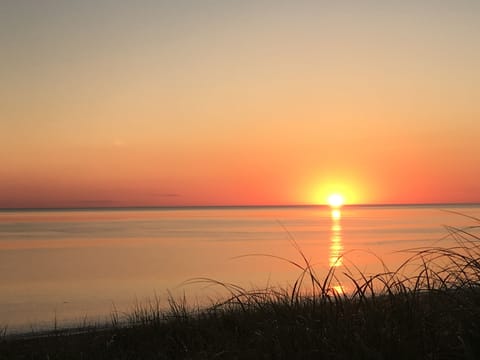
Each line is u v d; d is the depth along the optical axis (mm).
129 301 19844
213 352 5934
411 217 163125
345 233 72250
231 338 6414
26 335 12328
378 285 14750
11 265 35875
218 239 64438
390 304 5184
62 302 20453
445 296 5230
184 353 6613
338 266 28344
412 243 48969
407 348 4406
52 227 111688
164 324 8461
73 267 34094
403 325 4727
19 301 20938
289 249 45344
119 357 7328
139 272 30391
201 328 7305
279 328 5418
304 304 6129
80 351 8117
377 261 30938
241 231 86000
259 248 47688
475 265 5395
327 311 5590
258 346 5336
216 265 33281
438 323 4762
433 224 101938
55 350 8531
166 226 113500
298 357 4715
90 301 20406
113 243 59219
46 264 36312
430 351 4461
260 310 6715
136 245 55375
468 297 4984
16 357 8508
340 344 4637
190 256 41219
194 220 163500
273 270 28547
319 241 55781
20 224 134125
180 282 25125
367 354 4359
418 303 5121
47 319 16672
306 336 4965
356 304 5707
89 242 61344
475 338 4367
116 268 32938
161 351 7035
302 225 108188
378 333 4645
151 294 21453
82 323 15250
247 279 24562
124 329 9117
